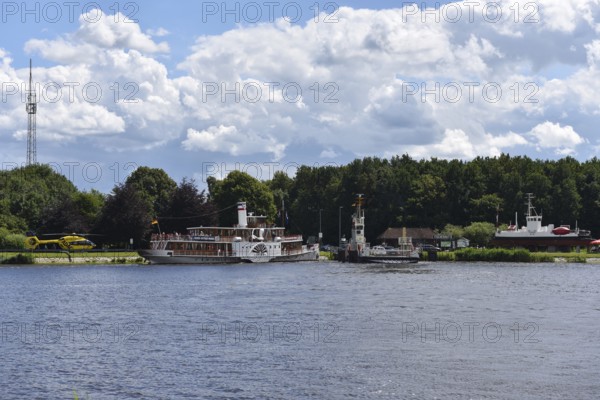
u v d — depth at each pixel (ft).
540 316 230.48
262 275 423.23
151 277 408.87
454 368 156.87
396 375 151.12
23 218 642.63
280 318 227.81
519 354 170.30
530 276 405.59
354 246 594.24
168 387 143.54
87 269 486.38
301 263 574.97
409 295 294.46
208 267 511.81
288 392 139.44
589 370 155.12
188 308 257.34
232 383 145.89
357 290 317.83
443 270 467.52
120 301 282.97
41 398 137.59
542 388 141.59
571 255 591.78
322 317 229.25
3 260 535.60
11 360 168.14
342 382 146.00
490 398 135.64
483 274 424.05
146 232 616.80
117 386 144.87
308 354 170.91
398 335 194.90
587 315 233.35
